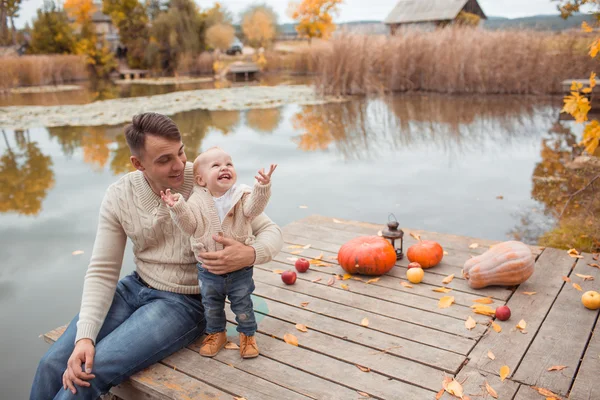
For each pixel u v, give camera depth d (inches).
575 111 144.6
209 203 90.3
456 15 1205.7
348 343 101.0
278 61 1227.9
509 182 253.6
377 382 88.4
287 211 219.9
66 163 323.3
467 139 361.7
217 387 88.4
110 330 97.3
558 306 111.7
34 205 243.0
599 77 441.1
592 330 102.0
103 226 97.3
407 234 160.9
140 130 87.4
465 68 580.7
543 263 133.6
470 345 98.1
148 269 100.3
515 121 413.4
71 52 1253.7
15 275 169.8
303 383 88.7
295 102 576.4
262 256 92.5
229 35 1267.2
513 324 105.1
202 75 1213.1
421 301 117.0
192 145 356.5
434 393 84.8
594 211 197.2
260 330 107.1
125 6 1289.4
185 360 96.5
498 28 609.0
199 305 100.2
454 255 142.3
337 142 366.9
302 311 114.9
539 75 547.8
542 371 89.3
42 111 561.0
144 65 1291.8
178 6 1268.5
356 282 128.8
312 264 141.2
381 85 617.9
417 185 256.1
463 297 117.8
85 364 85.9
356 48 623.8
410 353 96.3
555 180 249.4
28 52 1272.1
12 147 372.8
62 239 200.2
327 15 1432.1
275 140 374.9
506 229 190.7
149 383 89.7
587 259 134.8
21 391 113.4
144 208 96.0
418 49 620.7
